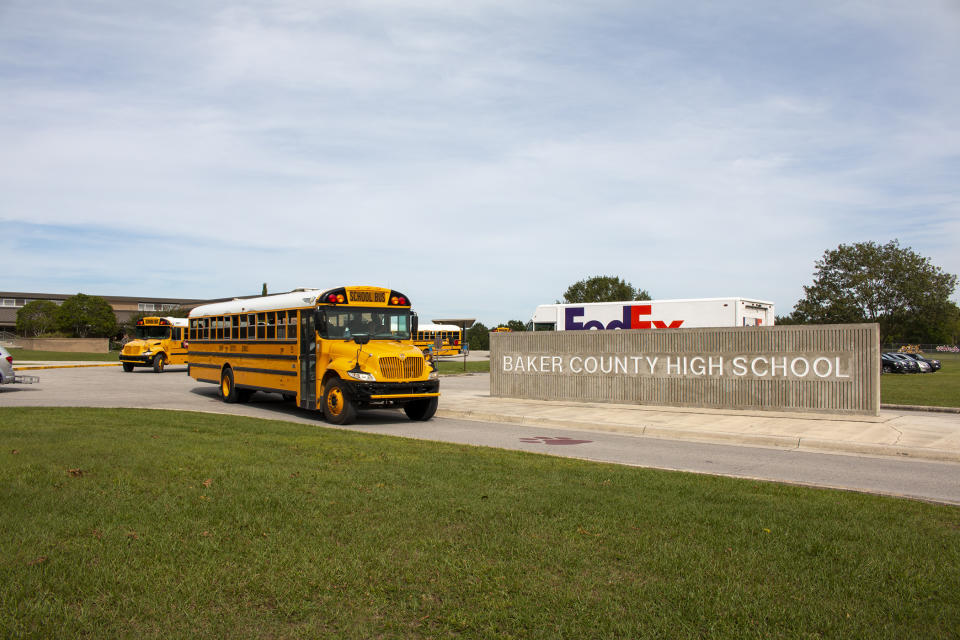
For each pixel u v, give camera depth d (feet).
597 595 14.38
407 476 26.09
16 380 80.02
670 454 36.58
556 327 111.86
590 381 61.05
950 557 16.92
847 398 49.80
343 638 12.42
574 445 39.88
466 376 108.88
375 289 53.16
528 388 64.69
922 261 215.51
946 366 170.50
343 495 22.62
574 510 21.11
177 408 58.70
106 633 12.41
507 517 20.18
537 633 12.66
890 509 22.11
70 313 263.70
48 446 31.42
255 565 15.81
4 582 14.44
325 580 15.01
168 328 114.62
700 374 55.67
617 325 104.99
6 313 344.08
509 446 39.14
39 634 12.25
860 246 220.43
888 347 246.88
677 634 12.59
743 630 12.68
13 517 19.19
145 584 14.60
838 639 12.37
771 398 52.70
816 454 37.32
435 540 17.85
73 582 14.56
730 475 29.71
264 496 22.22
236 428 40.75
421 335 205.16
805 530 19.16
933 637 12.46
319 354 51.31
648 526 19.43
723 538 18.28
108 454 29.48
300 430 40.93
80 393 71.00
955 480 29.81
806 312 225.15
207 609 13.51
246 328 62.28
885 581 15.19
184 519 19.36
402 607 13.75
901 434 41.83
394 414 58.34
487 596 14.29
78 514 19.66
